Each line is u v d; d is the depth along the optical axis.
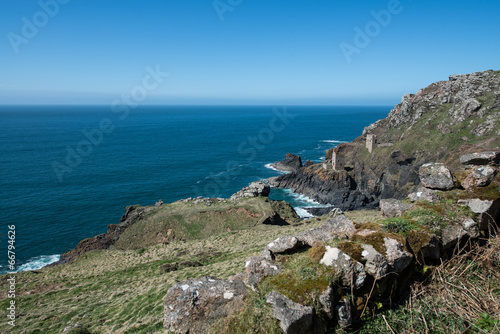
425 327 8.70
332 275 8.88
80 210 74.31
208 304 8.95
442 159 82.12
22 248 55.28
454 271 10.66
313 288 8.45
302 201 89.06
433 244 10.74
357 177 100.38
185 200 67.94
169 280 26.17
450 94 112.88
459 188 14.19
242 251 35.69
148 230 56.72
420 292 9.88
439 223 11.59
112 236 57.91
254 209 60.06
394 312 9.27
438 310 9.30
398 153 91.69
